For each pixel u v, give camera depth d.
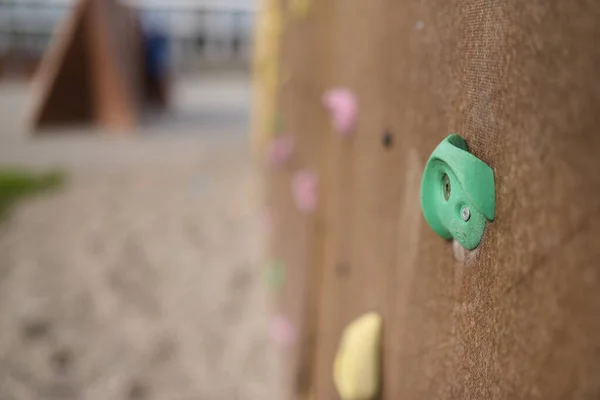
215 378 2.34
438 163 1.07
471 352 1.05
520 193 0.89
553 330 0.80
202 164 5.49
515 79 0.91
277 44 2.88
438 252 1.16
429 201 1.10
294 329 2.15
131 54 8.16
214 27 13.94
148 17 9.69
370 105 1.51
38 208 4.14
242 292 2.96
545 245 0.82
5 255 3.36
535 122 0.85
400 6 1.33
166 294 2.96
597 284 0.72
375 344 1.41
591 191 0.73
